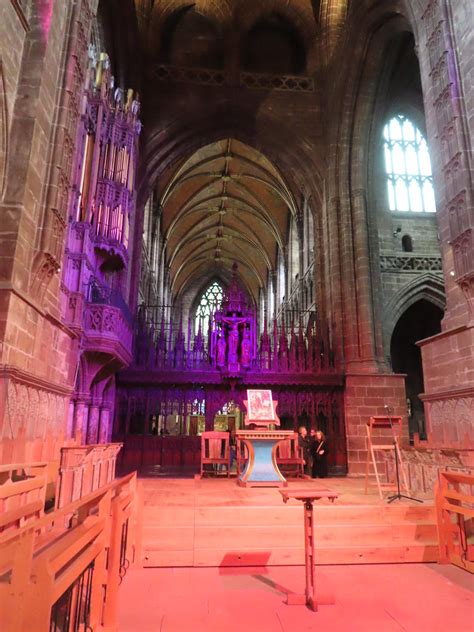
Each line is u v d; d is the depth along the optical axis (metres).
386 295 23.27
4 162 8.66
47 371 9.88
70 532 4.29
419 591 6.43
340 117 22.47
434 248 24.44
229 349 19.70
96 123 14.15
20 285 8.55
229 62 24.39
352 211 21.95
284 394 19.94
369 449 10.65
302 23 25.56
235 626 5.29
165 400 19.50
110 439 18.09
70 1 10.95
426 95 13.46
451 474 7.79
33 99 9.09
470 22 11.75
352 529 8.17
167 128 23.38
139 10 23.39
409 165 25.81
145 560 7.52
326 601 5.92
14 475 7.53
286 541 8.00
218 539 7.92
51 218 9.39
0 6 8.27
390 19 19.27
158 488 11.61
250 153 32.59
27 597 3.33
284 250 39.00
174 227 41.59
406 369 27.52
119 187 15.08
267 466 12.09
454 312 12.03
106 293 15.24
